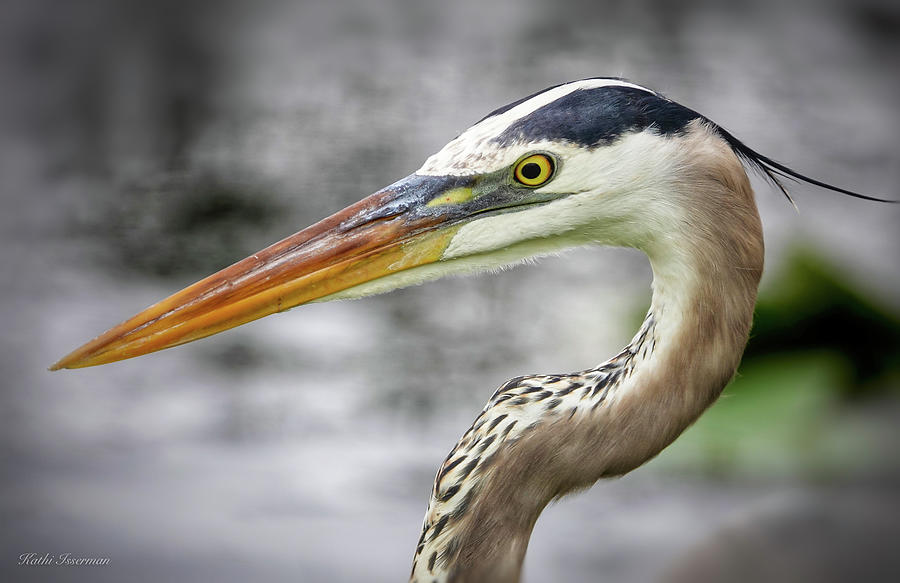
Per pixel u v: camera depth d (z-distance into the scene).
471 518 5.62
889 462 9.88
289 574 9.57
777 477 10.16
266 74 25.38
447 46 26.80
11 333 15.05
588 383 5.61
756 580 6.02
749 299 5.54
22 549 9.92
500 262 5.87
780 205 18.92
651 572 8.87
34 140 22.03
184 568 9.56
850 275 12.08
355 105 23.55
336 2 29.39
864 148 21.91
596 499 10.70
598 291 16.83
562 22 28.45
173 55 25.75
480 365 14.48
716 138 5.55
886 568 6.07
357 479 11.48
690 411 5.51
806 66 26.08
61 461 11.74
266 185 20.02
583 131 5.54
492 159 5.68
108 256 17.67
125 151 21.66
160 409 13.19
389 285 5.90
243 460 11.88
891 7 28.50
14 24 26.14
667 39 27.31
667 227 5.50
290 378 13.98
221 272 5.96
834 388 11.22
